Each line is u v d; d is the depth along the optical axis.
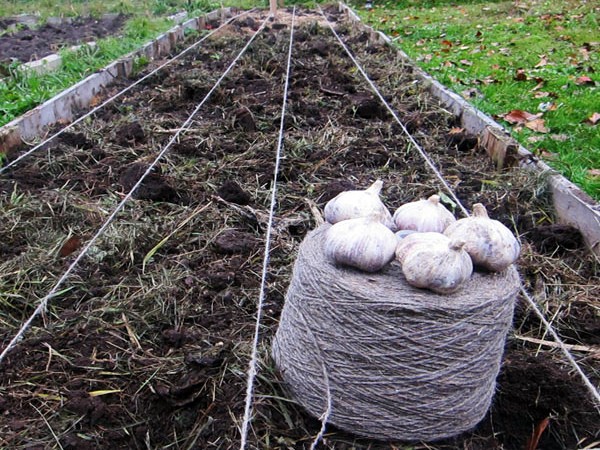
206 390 0.58
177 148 1.13
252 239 0.84
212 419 0.55
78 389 0.59
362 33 2.20
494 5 2.81
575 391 0.59
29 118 1.16
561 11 2.50
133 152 1.12
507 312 0.50
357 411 0.52
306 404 0.54
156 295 0.72
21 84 1.48
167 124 1.26
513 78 1.62
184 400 0.57
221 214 0.90
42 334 0.66
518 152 1.05
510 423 0.58
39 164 1.06
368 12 2.96
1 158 1.03
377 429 0.52
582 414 0.58
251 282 0.75
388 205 0.95
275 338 0.60
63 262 0.78
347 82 1.55
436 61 1.84
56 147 1.12
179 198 0.95
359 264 0.50
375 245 0.50
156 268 0.78
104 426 0.56
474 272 0.53
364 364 0.50
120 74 1.67
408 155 1.14
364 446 0.53
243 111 1.25
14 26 2.61
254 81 1.56
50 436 0.54
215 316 0.69
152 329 0.67
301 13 2.99
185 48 2.08
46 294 0.72
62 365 0.62
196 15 2.72
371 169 1.08
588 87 1.50
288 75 1.55
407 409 0.51
